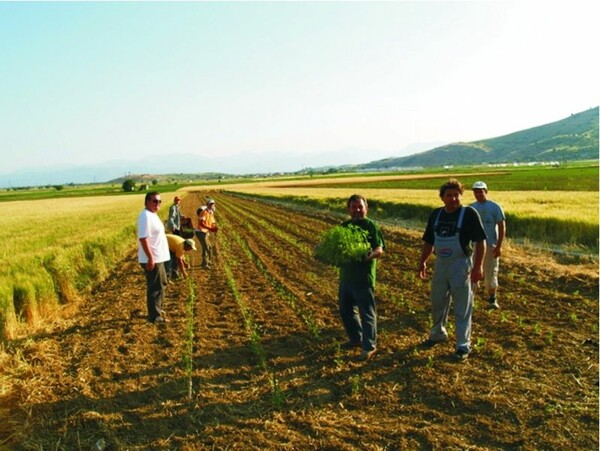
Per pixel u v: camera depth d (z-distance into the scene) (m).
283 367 6.57
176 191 98.00
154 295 8.77
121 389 6.08
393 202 27.41
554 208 19.59
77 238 16.47
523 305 8.97
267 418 5.25
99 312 9.77
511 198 26.38
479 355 6.66
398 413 5.26
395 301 9.49
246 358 6.94
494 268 8.74
